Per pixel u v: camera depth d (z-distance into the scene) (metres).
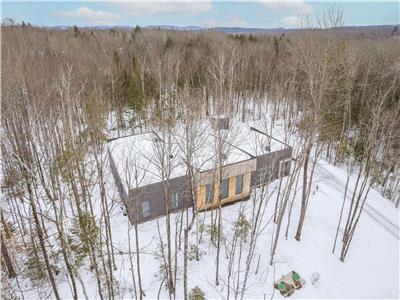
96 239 15.80
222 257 17.88
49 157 15.80
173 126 18.11
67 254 13.83
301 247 18.81
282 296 15.74
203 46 57.84
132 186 17.50
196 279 16.50
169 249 14.33
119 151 23.17
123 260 17.08
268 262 17.64
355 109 31.38
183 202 18.97
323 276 17.09
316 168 28.67
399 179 26.14
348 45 29.66
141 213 19.58
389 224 21.61
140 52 51.03
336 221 21.12
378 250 19.14
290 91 36.56
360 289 16.59
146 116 32.22
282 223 20.69
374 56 37.78
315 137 19.19
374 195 24.94
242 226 17.84
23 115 19.55
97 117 23.73
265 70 47.34
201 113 22.42
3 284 14.23
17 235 17.50
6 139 18.31
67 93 19.09
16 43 44.09
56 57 38.94
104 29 88.62
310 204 22.72
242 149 24.16
